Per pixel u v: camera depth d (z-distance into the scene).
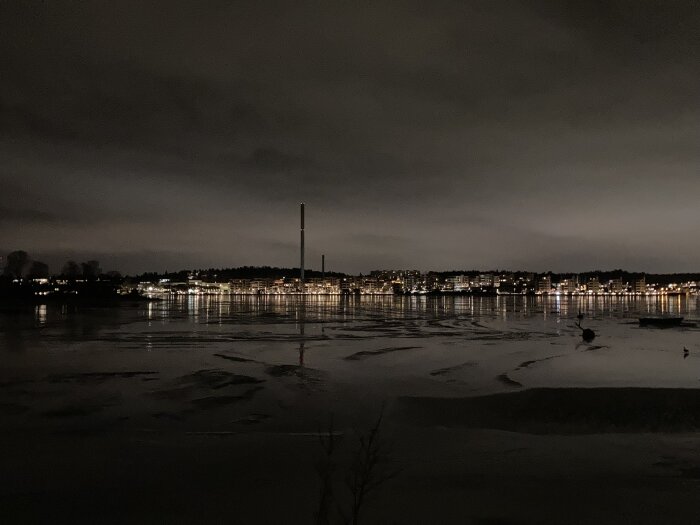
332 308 113.69
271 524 5.86
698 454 9.52
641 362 24.36
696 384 17.91
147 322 54.00
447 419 13.20
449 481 7.56
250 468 8.37
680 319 59.22
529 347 31.67
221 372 20.34
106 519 6.12
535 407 14.40
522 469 8.39
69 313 71.06
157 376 19.33
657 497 6.84
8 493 7.10
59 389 16.64
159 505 6.54
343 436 10.88
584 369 21.89
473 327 51.78
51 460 8.84
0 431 11.30
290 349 29.30
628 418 13.33
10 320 54.66
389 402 14.91
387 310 101.94
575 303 174.38
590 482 7.61
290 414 13.37
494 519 6.02
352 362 23.86
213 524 5.90
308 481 7.52
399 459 8.99
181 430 11.54
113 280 187.38
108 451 9.49
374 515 6.11
